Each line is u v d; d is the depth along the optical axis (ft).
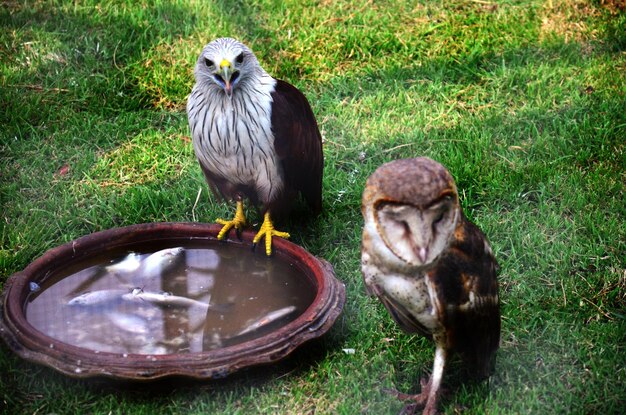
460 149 9.34
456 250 6.97
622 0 10.84
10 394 7.48
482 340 7.18
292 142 8.34
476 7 10.96
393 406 7.43
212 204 9.03
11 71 10.16
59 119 9.79
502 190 8.90
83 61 10.34
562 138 9.34
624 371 7.54
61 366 7.26
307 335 7.50
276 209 8.54
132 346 7.64
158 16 10.77
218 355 7.30
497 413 7.29
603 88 9.93
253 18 10.84
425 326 7.11
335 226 8.75
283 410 7.44
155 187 9.18
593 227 8.49
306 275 8.11
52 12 10.81
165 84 10.09
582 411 7.32
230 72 8.04
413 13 10.89
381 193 6.81
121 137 9.64
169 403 7.45
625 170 9.04
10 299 7.64
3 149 9.49
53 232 8.75
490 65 10.28
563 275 8.22
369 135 9.60
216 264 8.37
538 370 7.62
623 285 8.11
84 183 9.20
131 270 8.23
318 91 10.15
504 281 8.23
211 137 8.31
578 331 7.84
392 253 6.88
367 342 7.82
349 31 10.61
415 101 9.95
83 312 7.88
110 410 7.38
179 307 7.96
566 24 10.69
